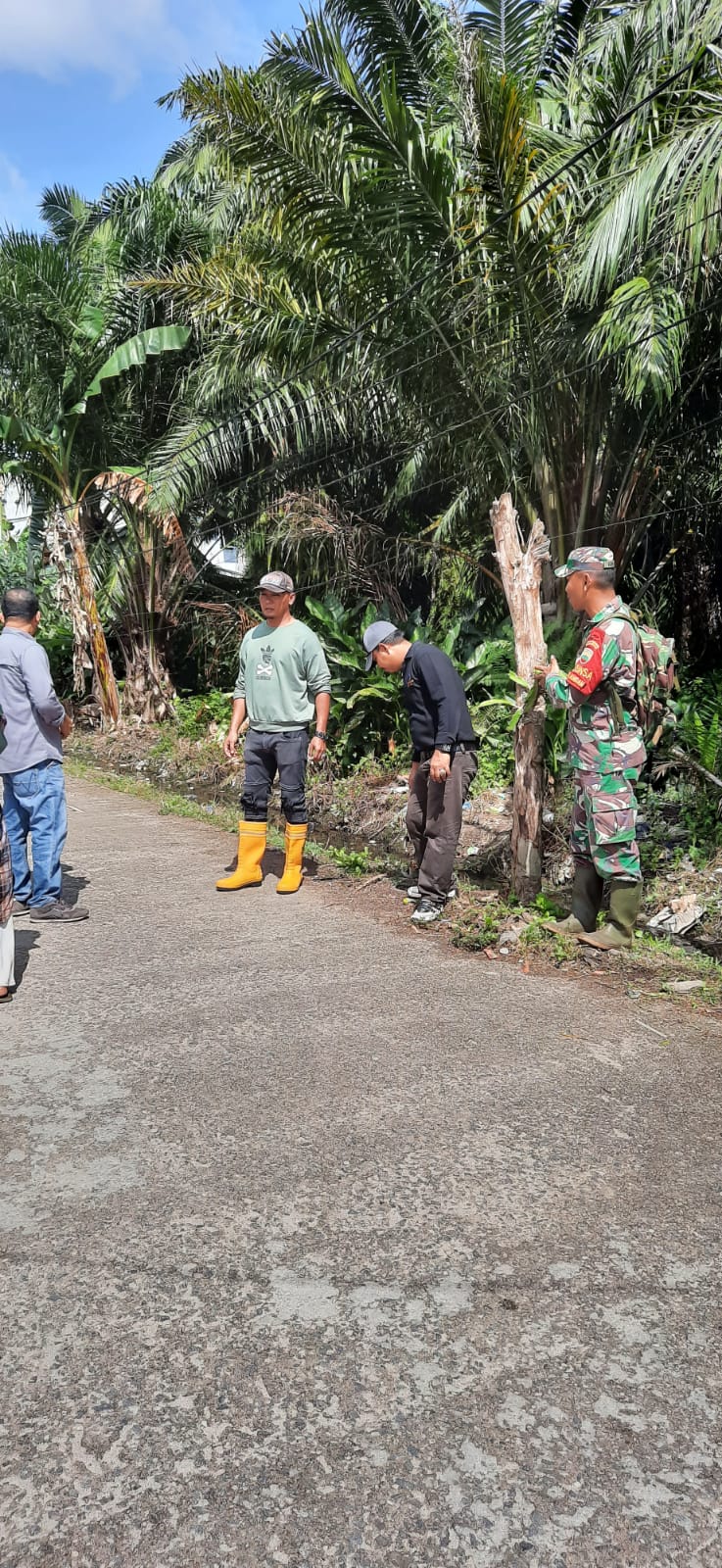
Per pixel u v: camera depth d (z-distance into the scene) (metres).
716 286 7.14
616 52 7.05
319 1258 2.31
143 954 4.66
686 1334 2.07
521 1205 2.53
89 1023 3.78
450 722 4.91
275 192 8.13
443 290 7.88
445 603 11.86
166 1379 1.93
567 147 7.33
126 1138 2.87
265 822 6.03
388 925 5.17
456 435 8.95
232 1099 3.12
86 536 16.30
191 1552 1.56
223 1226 2.43
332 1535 1.60
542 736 5.30
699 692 8.91
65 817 5.30
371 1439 1.79
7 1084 3.24
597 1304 2.16
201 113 7.86
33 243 13.98
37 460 15.80
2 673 5.02
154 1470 1.72
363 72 8.73
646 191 6.30
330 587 12.51
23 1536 1.59
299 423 11.40
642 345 6.71
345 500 12.71
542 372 7.95
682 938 5.35
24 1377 1.93
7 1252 2.32
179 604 15.73
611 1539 1.59
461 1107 3.07
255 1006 3.95
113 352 14.31
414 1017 3.84
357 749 10.98
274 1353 2.00
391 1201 2.54
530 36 8.69
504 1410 1.86
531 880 5.37
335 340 9.20
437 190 7.42
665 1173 2.69
